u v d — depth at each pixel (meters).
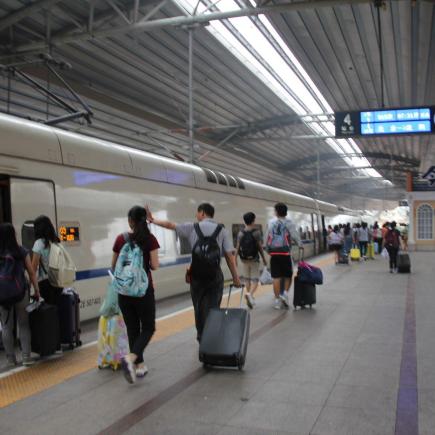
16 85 14.70
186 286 10.77
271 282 9.03
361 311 8.29
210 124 24.77
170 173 10.35
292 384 4.59
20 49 13.72
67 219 7.16
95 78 17.17
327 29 15.12
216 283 5.61
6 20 12.55
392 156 39.78
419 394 4.25
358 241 21.06
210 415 3.90
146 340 4.80
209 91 20.45
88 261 7.56
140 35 14.98
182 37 15.56
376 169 47.38
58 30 14.04
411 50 15.66
